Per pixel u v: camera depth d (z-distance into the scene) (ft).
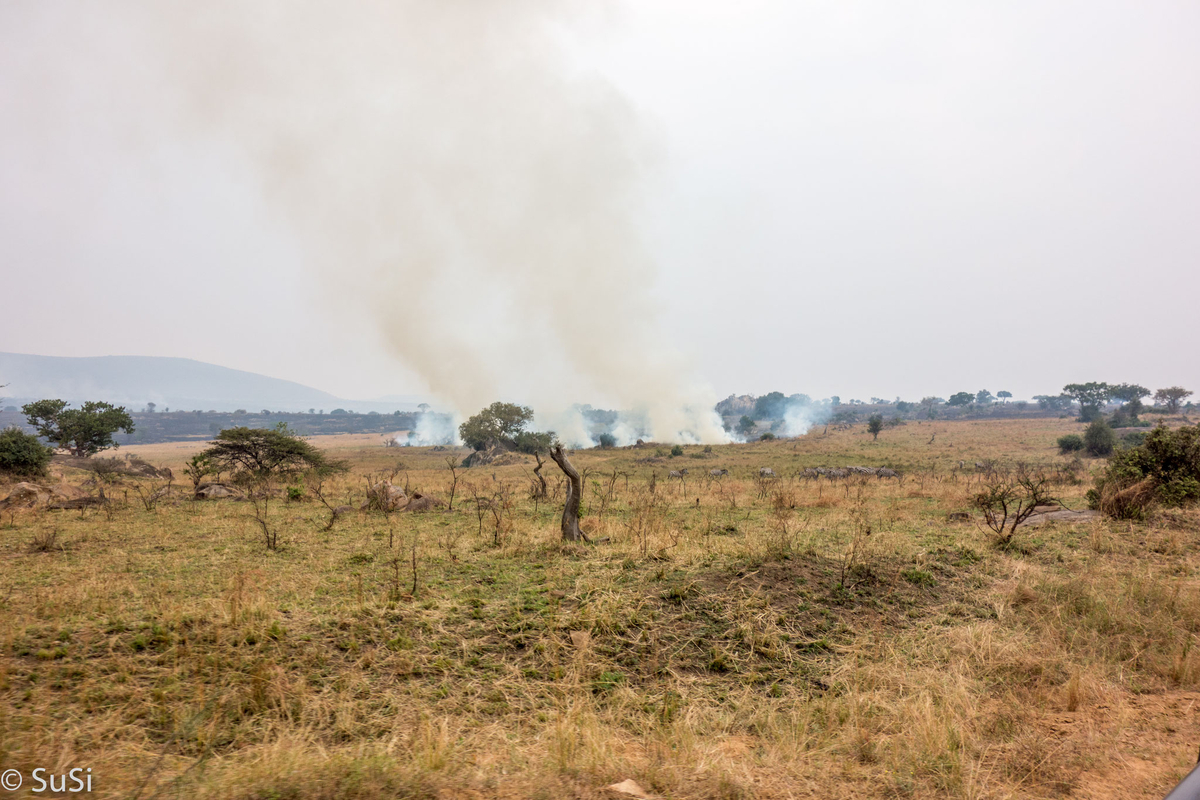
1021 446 212.43
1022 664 21.49
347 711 17.12
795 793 13.37
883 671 21.01
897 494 73.56
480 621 24.32
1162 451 49.98
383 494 59.98
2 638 20.20
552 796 12.10
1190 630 24.17
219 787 11.80
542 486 71.72
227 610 23.45
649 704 18.90
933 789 13.76
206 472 88.33
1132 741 16.01
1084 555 36.06
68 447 168.25
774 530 40.60
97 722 15.53
